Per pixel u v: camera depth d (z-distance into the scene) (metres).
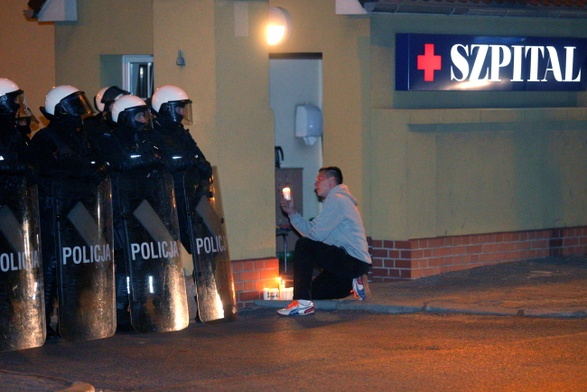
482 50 14.60
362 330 10.78
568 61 15.53
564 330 10.58
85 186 9.91
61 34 15.34
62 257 9.75
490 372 8.67
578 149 15.79
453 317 11.47
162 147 10.79
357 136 14.02
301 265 11.79
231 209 12.28
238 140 12.28
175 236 10.64
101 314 9.97
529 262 15.03
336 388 8.20
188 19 12.12
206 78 12.08
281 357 9.41
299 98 15.41
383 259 14.05
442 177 14.33
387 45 13.94
